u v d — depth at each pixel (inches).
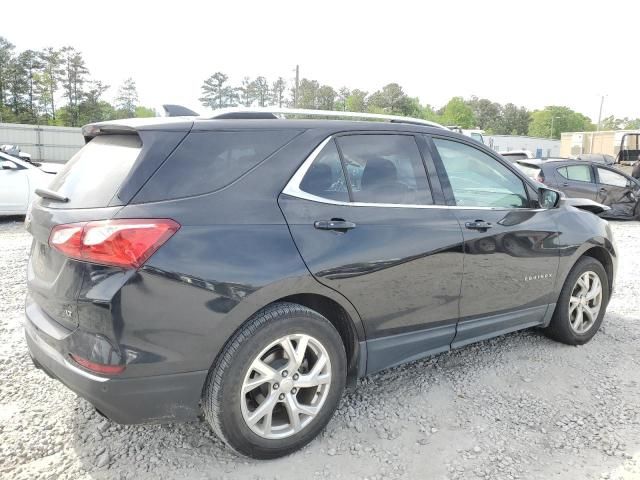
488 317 141.3
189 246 92.7
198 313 93.0
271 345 101.1
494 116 5457.7
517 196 152.6
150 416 93.4
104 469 101.2
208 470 102.0
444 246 125.8
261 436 102.1
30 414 118.6
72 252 91.0
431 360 155.3
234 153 104.3
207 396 98.3
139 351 89.2
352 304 111.8
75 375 90.4
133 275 88.0
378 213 118.0
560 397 133.7
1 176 385.7
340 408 126.4
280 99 4055.1
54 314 97.0
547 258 152.0
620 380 143.6
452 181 135.4
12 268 246.4
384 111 3964.1
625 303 213.0
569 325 163.6
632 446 112.5
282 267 100.3
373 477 101.3
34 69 3196.4
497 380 142.3
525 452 110.1
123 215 90.4
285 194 106.4
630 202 486.6
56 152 1616.6
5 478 97.3
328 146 115.6
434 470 103.7
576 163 471.8
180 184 96.7
